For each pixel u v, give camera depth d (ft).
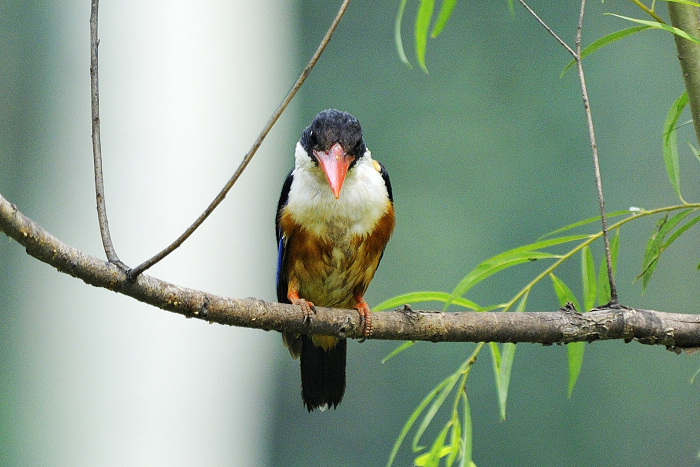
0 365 48.73
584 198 49.75
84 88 52.54
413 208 50.65
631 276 47.37
